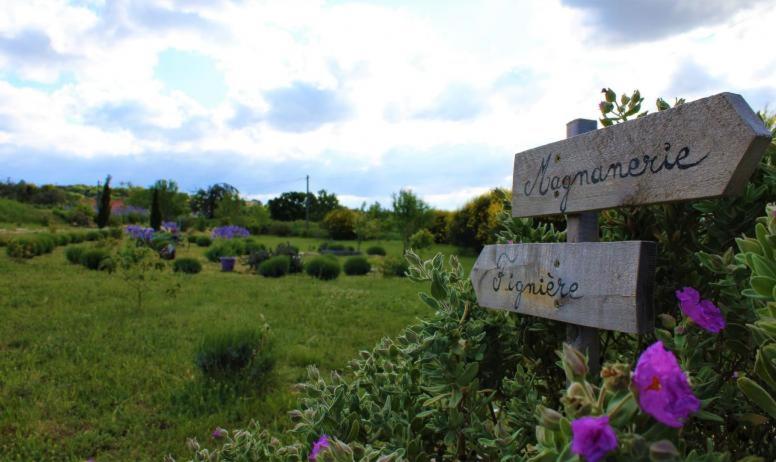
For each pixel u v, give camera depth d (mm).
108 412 3996
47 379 4664
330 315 8055
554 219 2176
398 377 2000
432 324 1737
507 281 1676
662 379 839
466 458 1723
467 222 23375
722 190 1127
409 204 24328
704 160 1171
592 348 1435
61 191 58750
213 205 60875
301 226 46219
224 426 3822
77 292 9414
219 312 8125
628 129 1370
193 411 4109
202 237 28734
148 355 5523
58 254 18281
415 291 11305
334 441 1472
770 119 1710
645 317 1243
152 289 10414
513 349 1851
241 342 4770
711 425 1432
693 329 1273
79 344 5777
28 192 53562
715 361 1414
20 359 5141
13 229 31969
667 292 1554
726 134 1124
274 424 3742
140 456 3375
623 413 891
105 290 9812
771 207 1221
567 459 889
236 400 4273
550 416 958
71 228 38969
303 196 60156
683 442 1063
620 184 1385
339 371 5191
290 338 6422
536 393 1588
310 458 1532
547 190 1648
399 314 8289
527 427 1532
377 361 2213
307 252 25266
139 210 48312
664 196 1261
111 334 6352
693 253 1559
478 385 1723
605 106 1776
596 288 1346
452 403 1562
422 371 1715
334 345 6129
